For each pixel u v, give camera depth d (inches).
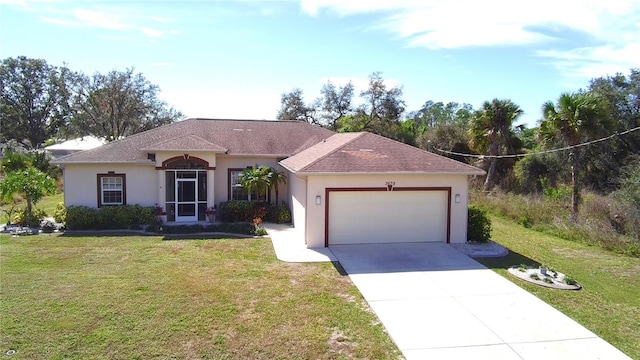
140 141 871.1
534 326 373.7
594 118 860.6
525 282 491.5
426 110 3403.1
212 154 818.2
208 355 313.1
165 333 345.4
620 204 776.3
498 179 1403.8
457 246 653.9
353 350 325.7
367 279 491.8
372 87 1898.4
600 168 1258.6
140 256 577.9
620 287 483.2
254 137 960.9
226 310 394.6
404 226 668.1
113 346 322.0
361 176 643.5
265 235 724.7
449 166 669.9
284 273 510.0
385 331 358.9
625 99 1315.2
